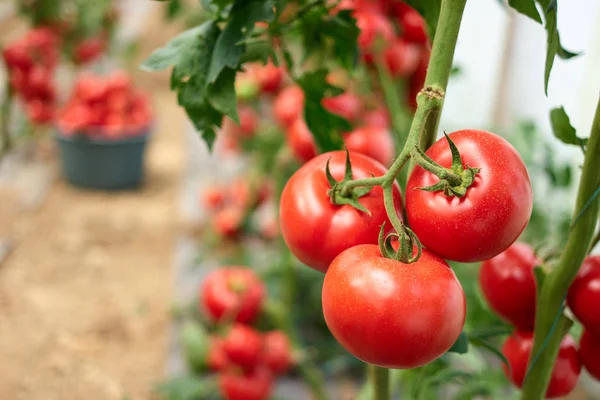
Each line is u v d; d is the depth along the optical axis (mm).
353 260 704
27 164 3336
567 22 1907
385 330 685
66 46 3373
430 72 723
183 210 3000
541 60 2082
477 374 1068
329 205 741
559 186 1238
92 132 3076
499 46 2238
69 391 1848
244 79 1805
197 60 813
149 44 5652
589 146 761
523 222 704
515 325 871
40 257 2518
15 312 2174
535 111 2121
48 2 3195
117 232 2764
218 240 2412
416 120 699
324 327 2119
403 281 687
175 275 2449
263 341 1666
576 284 802
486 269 862
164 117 4355
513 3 771
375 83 1280
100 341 2072
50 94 3100
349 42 899
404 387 1357
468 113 2473
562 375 842
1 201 2922
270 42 849
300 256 763
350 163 733
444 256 716
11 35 5004
